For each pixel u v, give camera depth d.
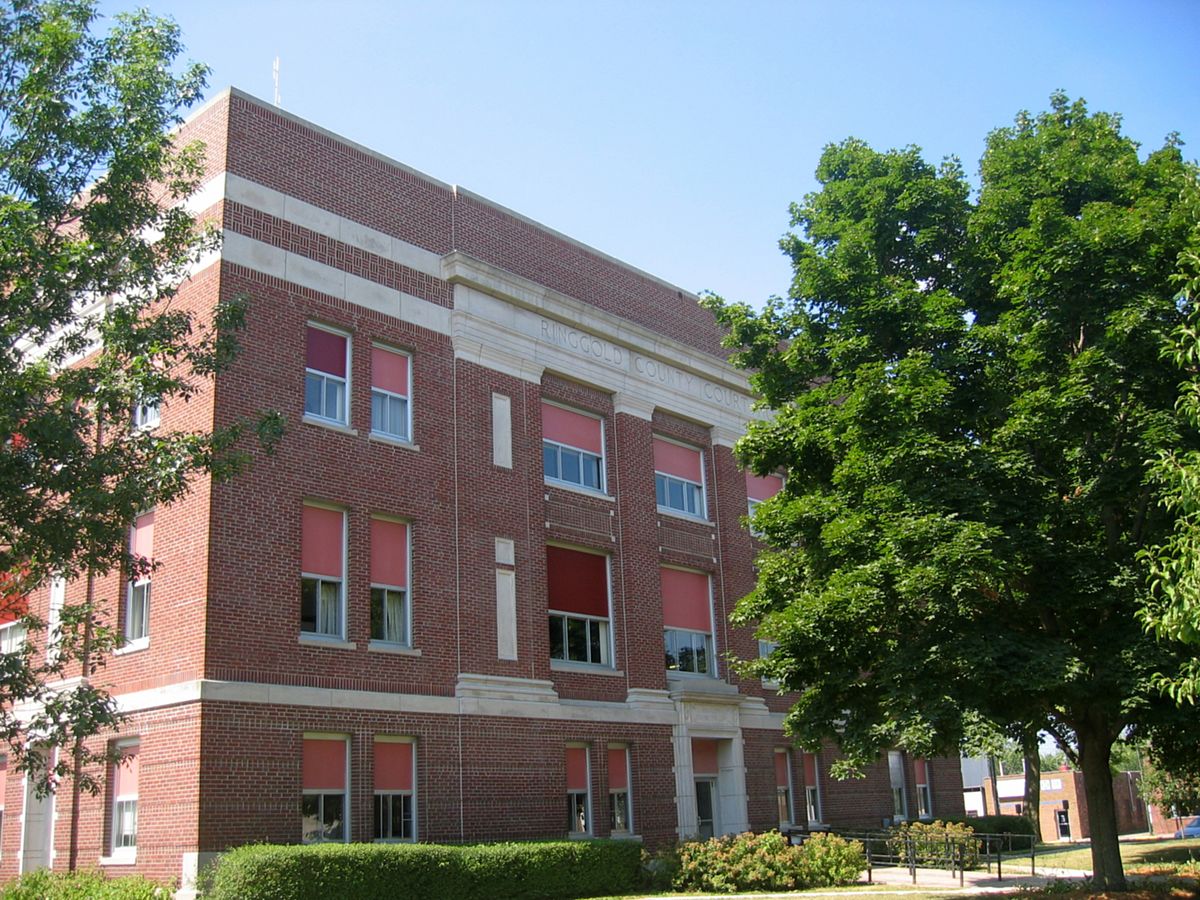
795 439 20.94
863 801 35.50
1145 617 15.68
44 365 15.52
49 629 23.27
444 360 26.17
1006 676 16.89
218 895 18.00
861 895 22.41
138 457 16.09
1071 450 18.58
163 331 16.14
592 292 31.09
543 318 28.83
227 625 20.52
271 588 21.39
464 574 25.08
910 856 28.27
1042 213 18.19
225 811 19.59
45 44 15.63
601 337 30.47
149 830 20.09
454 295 26.80
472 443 26.14
